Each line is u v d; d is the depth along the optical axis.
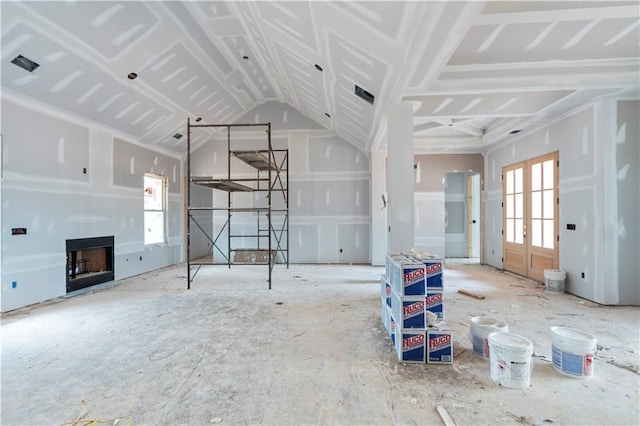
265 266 7.05
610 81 3.23
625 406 1.92
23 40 3.38
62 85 4.14
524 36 2.68
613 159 3.92
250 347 2.80
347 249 7.46
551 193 4.99
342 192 7.46
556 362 2.35
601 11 2.36
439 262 2.84
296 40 3.69
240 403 1.99
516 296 4.42
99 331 3.21
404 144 3.84
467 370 2.39
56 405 1.97
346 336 3.04
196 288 5.02
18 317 3.65
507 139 6.16
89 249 5.20
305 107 6.76
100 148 5.26
